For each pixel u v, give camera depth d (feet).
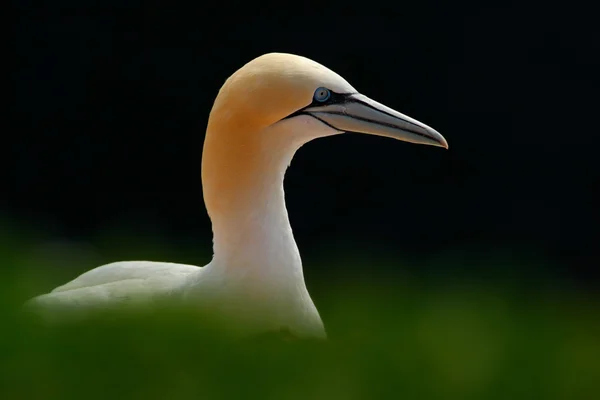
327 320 30.86
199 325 23.53
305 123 28.81
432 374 20.74
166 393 19.27
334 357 21.09
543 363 21.53
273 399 19.13
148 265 32.71
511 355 22.11
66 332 21.57
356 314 30.35
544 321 27.81
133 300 29.32
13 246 44.62
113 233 66.95
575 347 23.24
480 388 20.30
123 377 19.62
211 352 20.74
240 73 28.73
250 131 28.40
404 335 23.43
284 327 27.84
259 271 28.53
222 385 19.54
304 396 19.40
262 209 28.63
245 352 20.92
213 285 28.66
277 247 28.73
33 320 23.09
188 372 19.86
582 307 41.47
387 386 20.08
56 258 45.80
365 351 21.59
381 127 29.45
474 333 24.59
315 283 47.52
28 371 19.80
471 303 32.73
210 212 29.17
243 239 28.55
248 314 28.45
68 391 19.31
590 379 20.85
